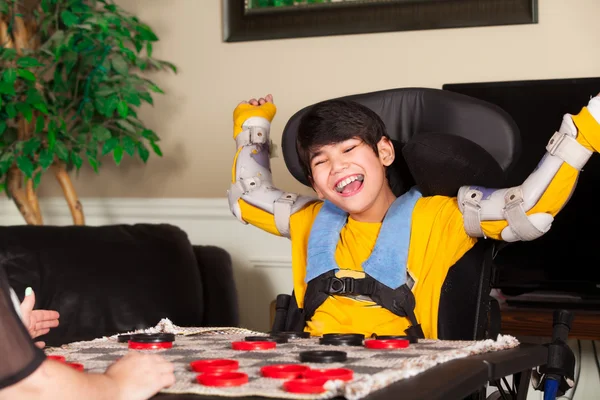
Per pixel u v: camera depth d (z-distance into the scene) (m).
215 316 2.93
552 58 2.99
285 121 3.33
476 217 1.81
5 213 3.58
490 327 1.88
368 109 1.95
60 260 2.66
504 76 3.04
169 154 3.52
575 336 2.60
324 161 1.88
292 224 2.08
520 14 2.99
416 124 2.05
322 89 3.27
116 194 3.57
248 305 3.33
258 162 2.22
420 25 3.10
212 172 3.45
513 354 1.40
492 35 3.05
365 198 1.88
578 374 3.01
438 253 1.86
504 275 2.90
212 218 3.37
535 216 1.75
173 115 3.50
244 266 3.33
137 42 3.32
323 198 2.11
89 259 2.69
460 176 1.86
